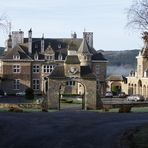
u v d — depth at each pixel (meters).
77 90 110.69
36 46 119.94
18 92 115.75
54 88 71.69
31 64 116.81
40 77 117.25
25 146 27.27
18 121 40.16
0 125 36.78
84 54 116.62
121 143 27.33
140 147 25.59
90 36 124.56
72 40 123.06
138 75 117.31
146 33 59.62
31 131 33.50
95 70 119.81
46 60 117.69
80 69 72.50
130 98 95.38
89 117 45.53
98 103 72.00
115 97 112.00
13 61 116.25
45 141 28.89
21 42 120.56
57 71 72.56
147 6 59.94
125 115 48.66
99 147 26.41
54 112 55.59
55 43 122.25
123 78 135.38
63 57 118.81
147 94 109.50
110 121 40.62
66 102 87.94
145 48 66.56
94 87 72.00
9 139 29.86
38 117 45.03
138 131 31.53
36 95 112.06
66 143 28.00
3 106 68.12
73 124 38.09
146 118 44.03
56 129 34.66
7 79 115.94
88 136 30.69
